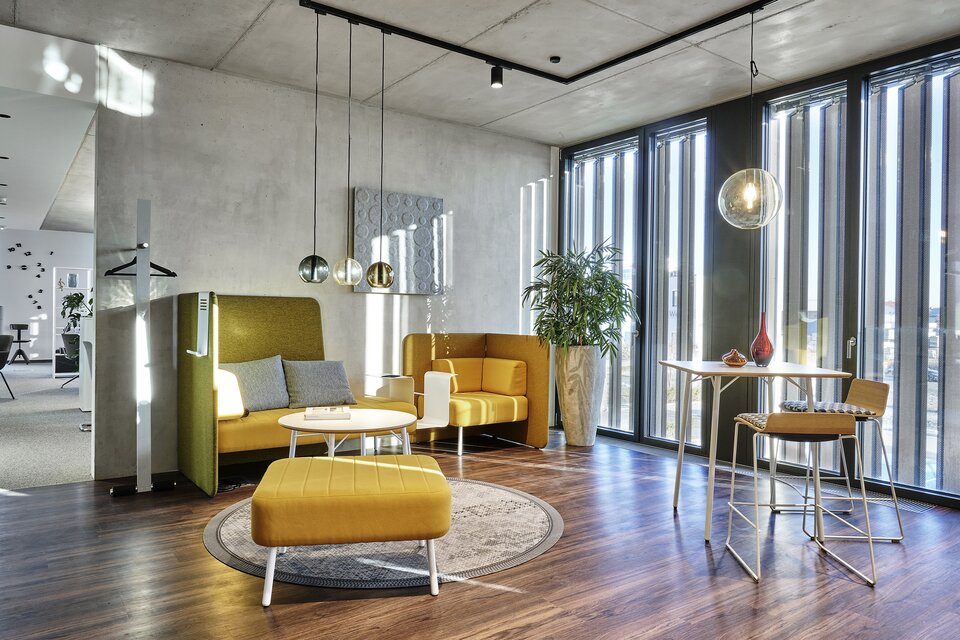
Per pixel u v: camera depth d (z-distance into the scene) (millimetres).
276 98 5059
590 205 6555
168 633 2275
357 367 5469
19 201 8695
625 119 5816
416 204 5758
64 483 4273
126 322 4477
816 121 4734
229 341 4758
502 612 2467
